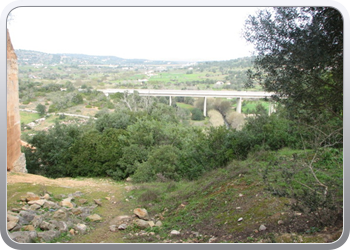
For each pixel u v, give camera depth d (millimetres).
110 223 5828
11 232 4383
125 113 21797
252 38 5375
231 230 4438
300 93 5125
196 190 7305
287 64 5043
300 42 4637
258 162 7281
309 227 3996
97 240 4680
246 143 9000
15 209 5520
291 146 8320
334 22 4496
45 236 4410
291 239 3768
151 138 15203
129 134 16062
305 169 5633
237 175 7016
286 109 5836
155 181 11000
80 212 6176
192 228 5004
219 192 6383
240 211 4988
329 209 3990
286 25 4918
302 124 5574
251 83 5746
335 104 5043
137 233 5152
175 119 24125
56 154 15266
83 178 14695
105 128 19406
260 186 5699
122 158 14344
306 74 4918
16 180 8633
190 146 11945
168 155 11469
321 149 5965
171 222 5621
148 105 24453
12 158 10391
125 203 7656
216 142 10188
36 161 15602
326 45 4527
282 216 4340
